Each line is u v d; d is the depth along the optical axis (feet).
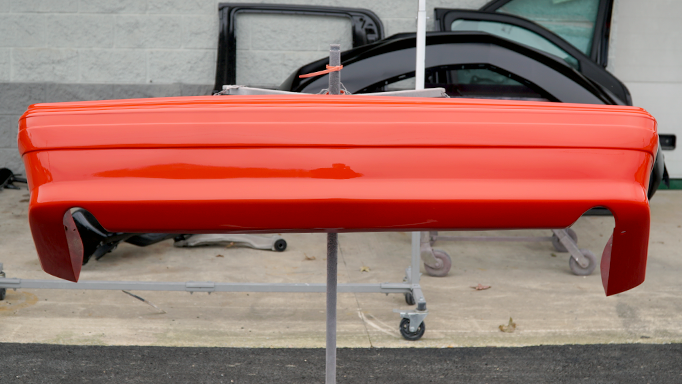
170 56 21.53
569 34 21.42
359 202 4.40
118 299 11.33
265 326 10.16
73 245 5.27
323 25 21.56
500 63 15.93
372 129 4.40
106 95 21.68
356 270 13.51
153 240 14.28
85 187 4.42
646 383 8.27
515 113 4.50
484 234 17.20
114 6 21.18
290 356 8.98
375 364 8.75
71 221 5.22
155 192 4.38
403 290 10.43
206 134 4.35
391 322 10.42
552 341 9.66
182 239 15.05
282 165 4.39
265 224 4.49
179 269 13.33
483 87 16.38
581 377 8.43
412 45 16.06
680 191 23.38
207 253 14.62
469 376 8.43
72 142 4.40
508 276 13.20
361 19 21.35
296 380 8.21
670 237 16.74
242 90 6.48
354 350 9.23
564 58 19.97
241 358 8.87
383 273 13.32
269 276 12.94
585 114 4.54
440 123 4.42
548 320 10.57
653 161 4.73
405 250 15.29
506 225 4.56
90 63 21.48
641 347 9.45
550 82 15.94
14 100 21.53
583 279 13.03
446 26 20.34
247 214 4.43
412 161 4.43
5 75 21.42
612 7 21.16
